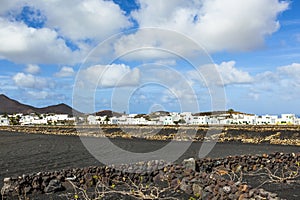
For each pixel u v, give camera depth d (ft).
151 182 38.06
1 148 88.02
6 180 32.09
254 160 45.80
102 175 36.81
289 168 45.91
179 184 34.09
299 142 87.76
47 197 31.24
